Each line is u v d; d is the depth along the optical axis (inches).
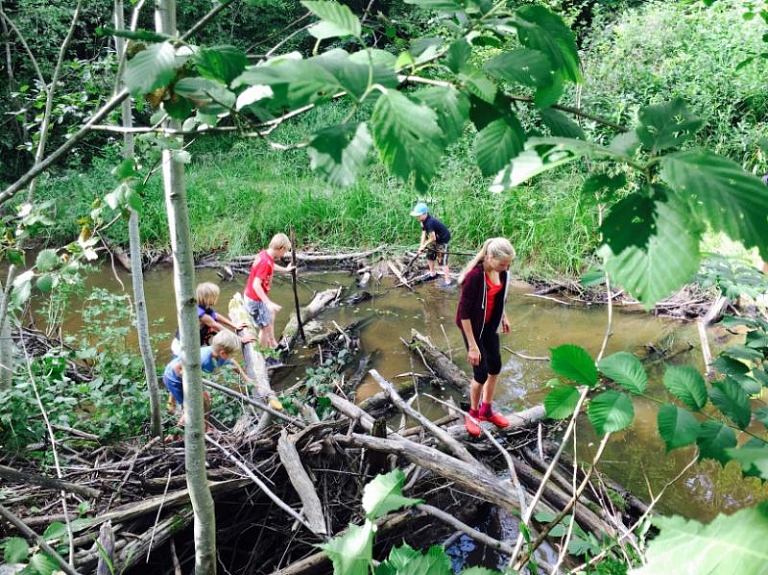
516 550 77.7
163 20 75.8
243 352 244.2
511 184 35.5
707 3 111.1
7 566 104.3
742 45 408.8
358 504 159.2
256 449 164.2
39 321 302.2
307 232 442.3
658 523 28.0
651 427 201.2
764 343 81.6
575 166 402.3
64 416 168.2
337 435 167.2
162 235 438.9
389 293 353.1
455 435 188.7
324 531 137.8
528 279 357.4
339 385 229.6
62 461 159.0
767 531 25.3
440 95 35.5
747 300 266.8
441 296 344.8
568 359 55.2
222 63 43.4
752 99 394.9
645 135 33.0
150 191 445.7
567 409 57.6
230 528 146.6
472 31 40.0
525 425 198.7
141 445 170.7
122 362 211.5
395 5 243.6
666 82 431.2
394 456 176.9
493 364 188.5
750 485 173.5
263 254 261.9
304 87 32.1
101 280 384.8
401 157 31.0
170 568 141.4
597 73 449.1
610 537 129.4
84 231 91.4
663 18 477.1
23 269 364.5
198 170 523.5
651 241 29.1
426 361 259.8
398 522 156.0
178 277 85.7
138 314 164.4
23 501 140.3
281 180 489.1
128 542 131.2
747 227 27.5
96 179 454.3
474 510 171.0
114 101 57.0
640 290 28.9
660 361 252.1
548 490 162.1
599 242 30.6
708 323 282.0
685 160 29.7
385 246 407.5
